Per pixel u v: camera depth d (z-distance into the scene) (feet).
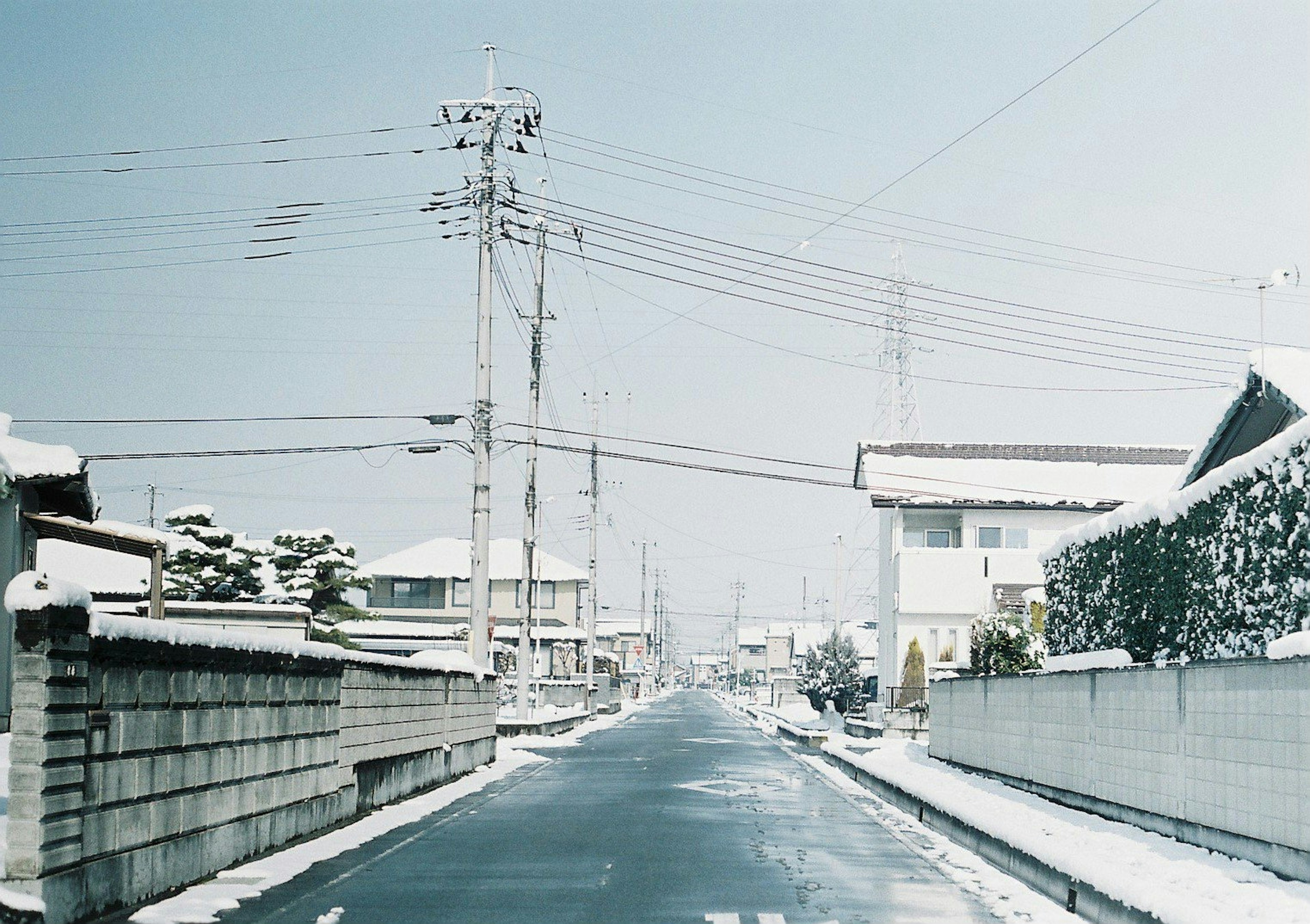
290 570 169.58
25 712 31.04
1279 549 49.06
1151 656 63.62
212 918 35.60
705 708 342.23
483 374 107.55
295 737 52.08
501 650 256.52
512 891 41.09
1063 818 55.47
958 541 188.03
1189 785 45.96
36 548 78.48
